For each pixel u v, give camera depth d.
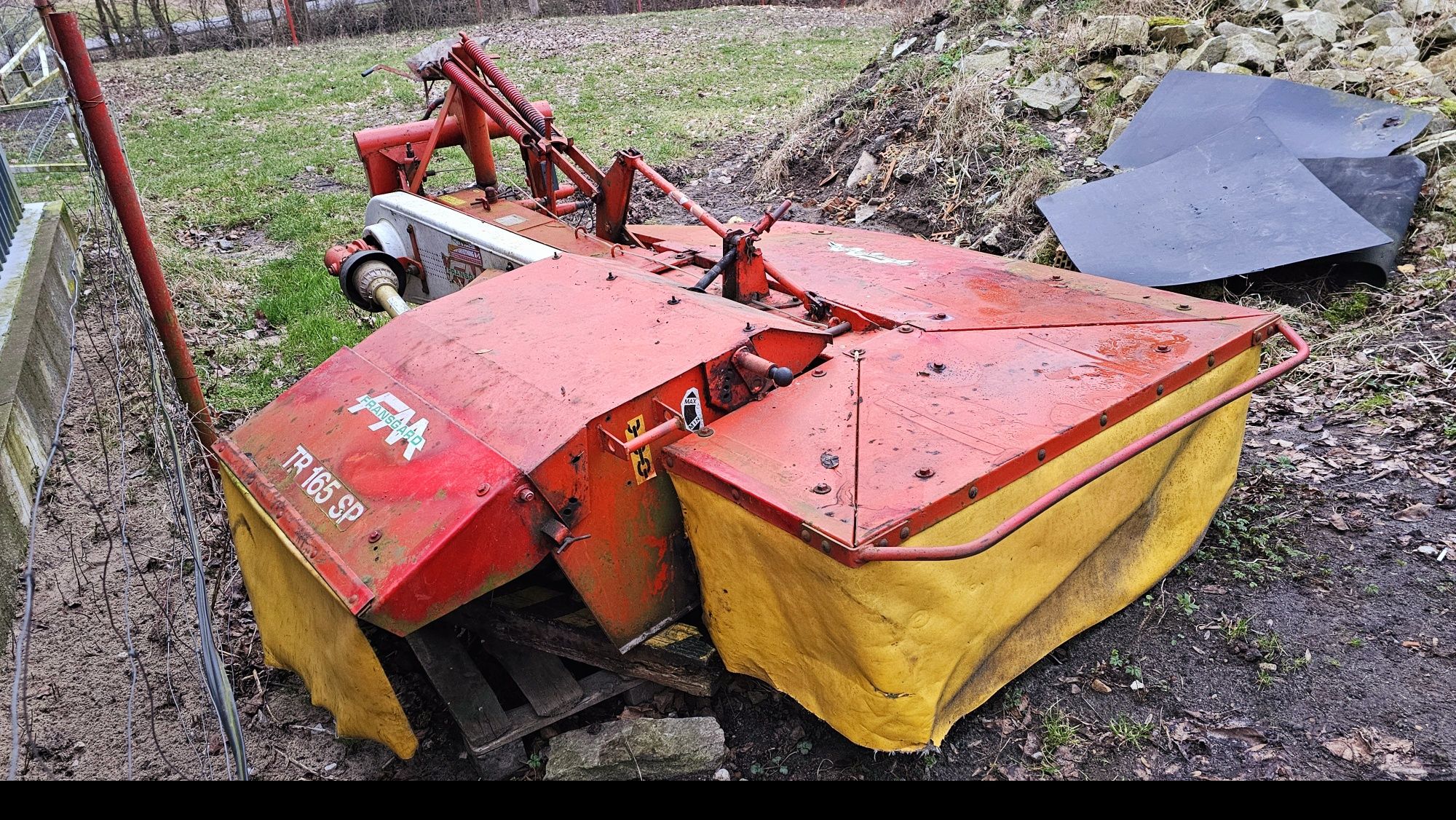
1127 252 6.17
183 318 7.13
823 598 2.80
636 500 3.15
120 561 4.48
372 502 3.07
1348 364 5.37
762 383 3.33
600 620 3.18
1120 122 7.68
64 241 7.36
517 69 16.81
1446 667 3.48
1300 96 6.81
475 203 5.49
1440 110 6.62
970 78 8.88
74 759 3.48
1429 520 4.21
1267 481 4.56
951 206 7.89
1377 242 5.60
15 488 4.53
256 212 10.04
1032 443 2.92
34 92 10.16
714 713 3.51
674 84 15.34
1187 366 3.39
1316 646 3.63
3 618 4.01
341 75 17.03
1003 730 3.38
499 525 2.89
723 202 9.74
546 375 3.22
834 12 22.19
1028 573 3.17
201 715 3.66
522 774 3.34
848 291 4.21
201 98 15.95
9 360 5.16
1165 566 3.89
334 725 3.61
